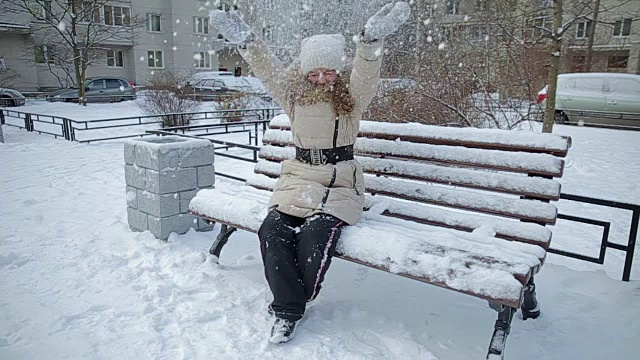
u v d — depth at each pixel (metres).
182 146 3.54
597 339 2.34
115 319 2.44
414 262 2.07
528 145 2.57
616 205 3.03
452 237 2.28
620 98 12.79
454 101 6.93
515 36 7.62
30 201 4.70
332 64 2.47
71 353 2.15
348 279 2.99
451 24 7.52
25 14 23.30
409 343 2.26
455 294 2.81
